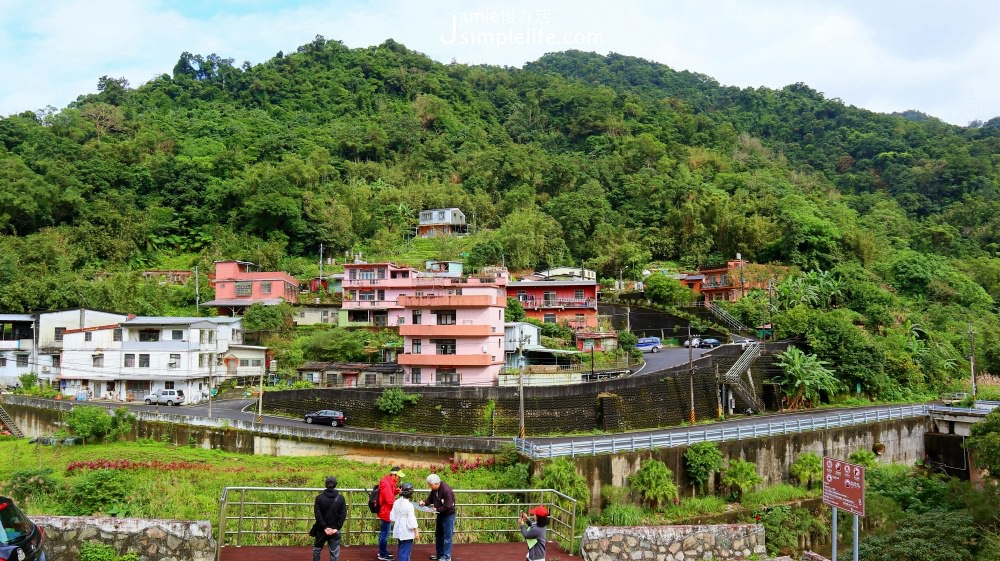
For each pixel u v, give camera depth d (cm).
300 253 9369
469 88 15762
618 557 1662
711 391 5534
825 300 7838
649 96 19050
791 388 5938
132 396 5819
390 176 11531
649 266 9288
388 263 7044
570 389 4797
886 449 5075
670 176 12000
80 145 10575
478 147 12731
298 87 14450
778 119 18025
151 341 5834
